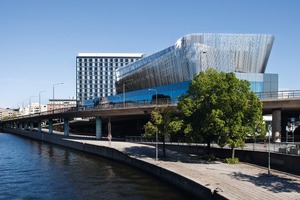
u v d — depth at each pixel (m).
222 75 40.81
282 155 33.03
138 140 70.25
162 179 34.47
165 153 48.69
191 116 41.34
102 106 77.38
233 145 37.34
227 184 26.11
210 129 37.94
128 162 46.16
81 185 33.41
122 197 28.12
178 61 96.69
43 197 29.12
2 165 48.12
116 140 74.69
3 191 31.48
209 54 91.56
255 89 87.12
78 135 101.88
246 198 21.81
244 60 95.88
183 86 93.12
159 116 44.09
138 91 117.12
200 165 36.44
